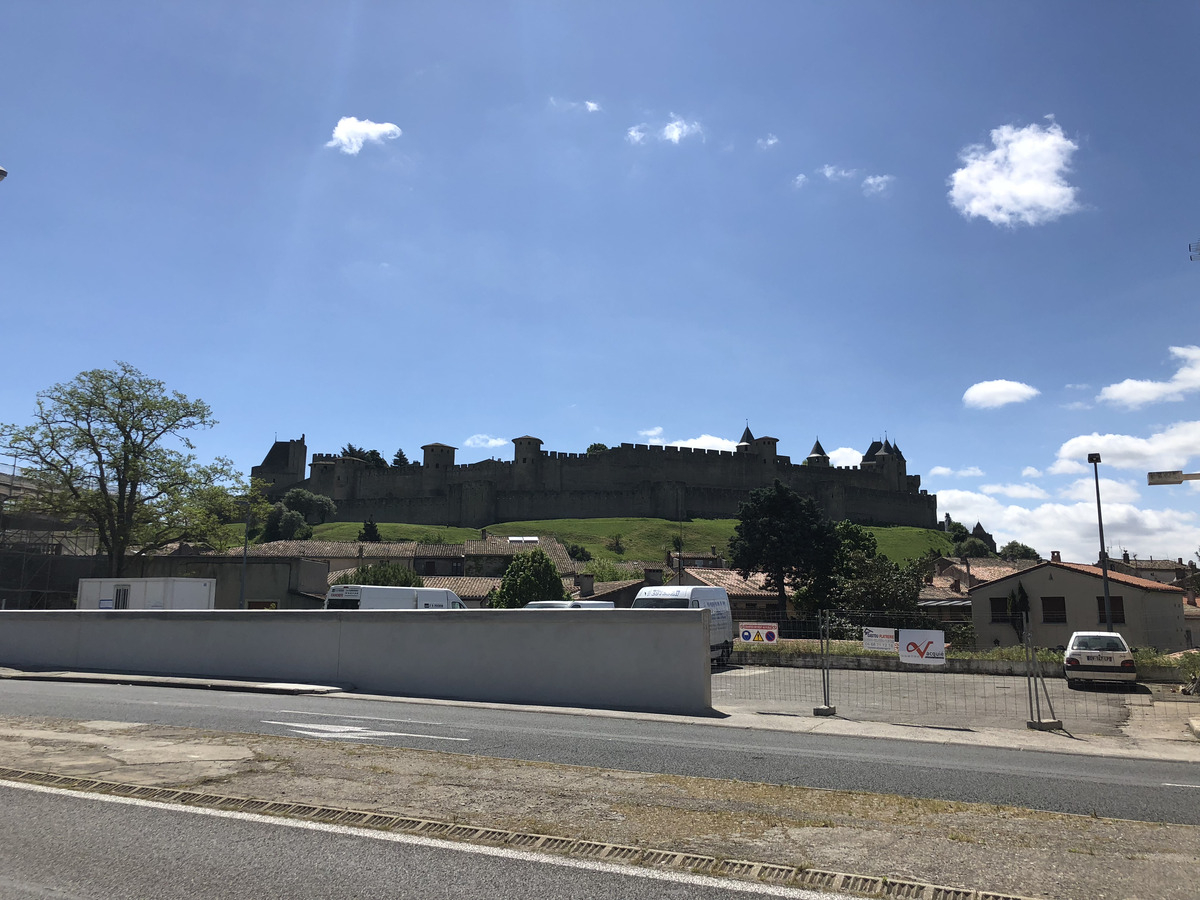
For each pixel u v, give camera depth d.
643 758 9.95
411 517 142.62
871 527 149.25
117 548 47.03
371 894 5.05
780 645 30.72
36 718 12.27
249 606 47.09
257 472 162.88
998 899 5.12
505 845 6.06
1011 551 151.25
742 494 150.25
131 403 47.81
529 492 141.88
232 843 6.02
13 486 57.38
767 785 8.28
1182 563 88.31
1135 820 7.21
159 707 13.97
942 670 27.83
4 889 5.07
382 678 17.88
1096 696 21.31
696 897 5.08
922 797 8.02
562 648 16.50
